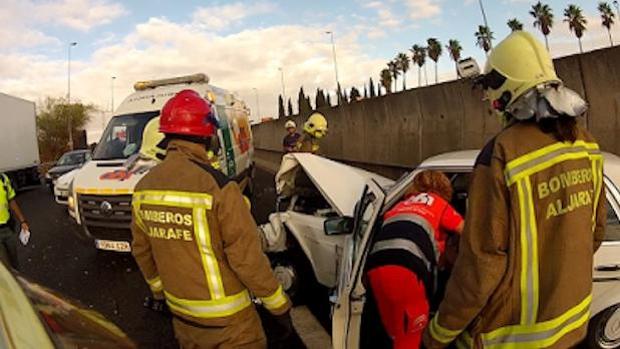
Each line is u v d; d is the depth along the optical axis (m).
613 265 3.03
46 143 49.69
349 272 2.92
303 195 4.96
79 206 6.42
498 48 1.80
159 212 2.15
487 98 1.87
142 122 7.61
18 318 1.24
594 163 1.77
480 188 1.66
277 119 26.33
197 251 2.11
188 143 2.20
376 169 12.46
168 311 2.51
